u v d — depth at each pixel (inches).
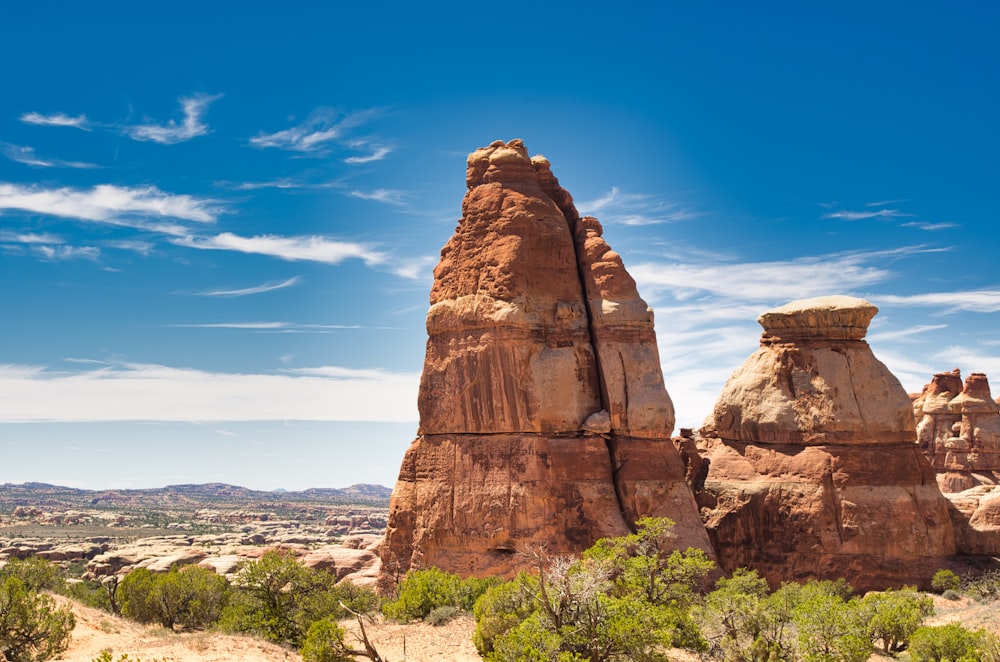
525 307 2047.2
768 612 1393.9
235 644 1375.5
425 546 2018.9
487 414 2017.7
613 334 2073.1
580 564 1418.6
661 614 1225.4
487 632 1322.6
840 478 2053.4
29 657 1171.9
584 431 2010.3
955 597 1843.0
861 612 1411.2
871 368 2135.8
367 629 1594.5
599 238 2159.2
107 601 1903.3
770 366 2215.8
